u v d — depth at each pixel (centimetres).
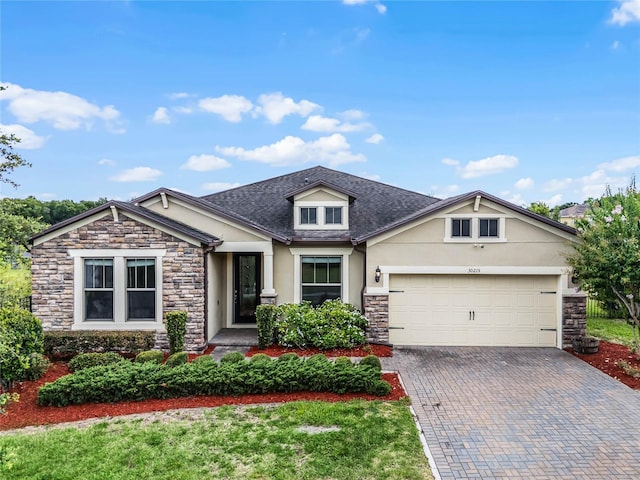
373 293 1402
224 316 1623
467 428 777
